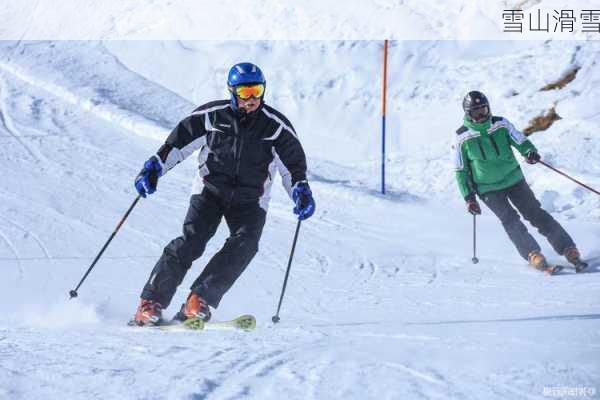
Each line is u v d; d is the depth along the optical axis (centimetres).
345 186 1786
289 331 745
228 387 492
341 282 1179
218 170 830
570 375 514
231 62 2600
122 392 474
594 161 1802
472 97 1207
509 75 2228
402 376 518
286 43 2623
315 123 2295
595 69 2120
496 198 1235
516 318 818
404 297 1057
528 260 1216
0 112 2242
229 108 816
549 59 2236
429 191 1816
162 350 598
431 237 1469
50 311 950
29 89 2452
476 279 1165
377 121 2255
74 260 1260
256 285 1160
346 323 845
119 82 2539
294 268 1269
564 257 1284
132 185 1734
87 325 830
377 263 1301
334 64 2497
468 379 508
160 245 1369
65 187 1680
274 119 821
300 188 816
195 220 834
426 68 2414
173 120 2269
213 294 802
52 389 478
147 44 2780
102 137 2092
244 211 847
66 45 2850
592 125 1931
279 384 500
